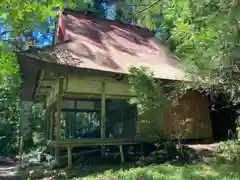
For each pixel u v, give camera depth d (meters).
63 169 8.95
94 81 10.90
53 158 11.59
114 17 15.26
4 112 22.23
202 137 11.95
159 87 9.48
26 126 19.38
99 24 14.80
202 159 8.40
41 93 15.33
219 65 5.02
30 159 14.20
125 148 11.62
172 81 10.49
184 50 5.62
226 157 7.95
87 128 17.39
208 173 6.49
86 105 15.33
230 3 4.09
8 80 18.88
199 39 4.94
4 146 21.03
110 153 11.38
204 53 5.00
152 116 11.21
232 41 4.32
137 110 11.52
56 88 11.55
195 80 6.33
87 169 8.75
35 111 20.00
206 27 4.57
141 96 9.44
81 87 10.59
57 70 9.20
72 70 9.43
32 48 9.09
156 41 15.09
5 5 4.07
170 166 7.68
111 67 10.34
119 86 11.21
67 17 13.80
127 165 9.30
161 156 9.48
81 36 12.51
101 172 7.88
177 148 9.56
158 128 11.00
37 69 9.40
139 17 6.32
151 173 6.70
